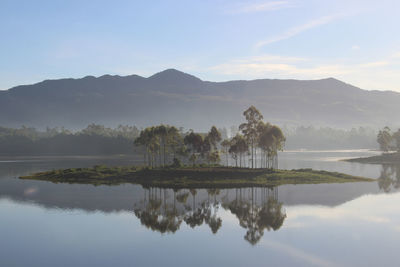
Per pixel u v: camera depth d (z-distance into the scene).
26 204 70.81
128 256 42.25
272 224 56.03
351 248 44.59
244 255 42.53
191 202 73.19
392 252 43.12
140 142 124.00
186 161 183.38
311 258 41.44
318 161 186.75
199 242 47.44
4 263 40.12
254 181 99.19
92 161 193.50
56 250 44.25
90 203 71.94
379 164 164.38
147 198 77.56
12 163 178.75
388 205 69.19
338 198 76.56
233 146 116.75
